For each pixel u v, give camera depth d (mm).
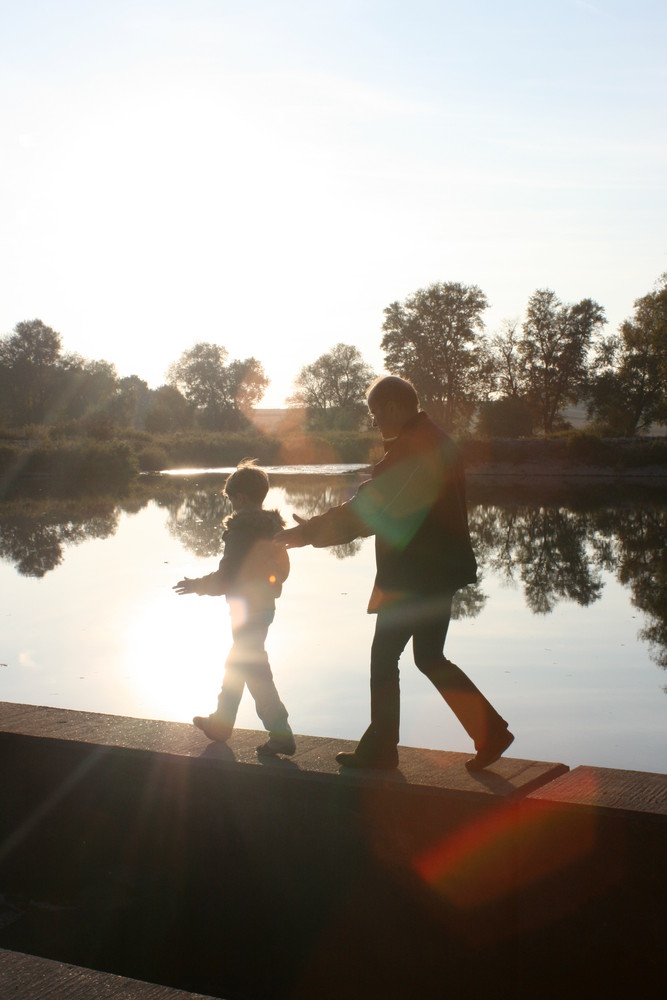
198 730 5012
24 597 13281
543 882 3750
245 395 119625
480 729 4246
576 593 13828
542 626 11344
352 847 4195
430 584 4230
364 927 4184
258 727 7160
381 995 4125
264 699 4641
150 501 32656
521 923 3809
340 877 4238
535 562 17203
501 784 4023
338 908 4250
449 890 3975
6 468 48062
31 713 5320
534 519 25297
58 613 12055
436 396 81438
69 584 14422
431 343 80625
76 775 4797
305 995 4223
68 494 36875
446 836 3961
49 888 4844
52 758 4848
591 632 10953
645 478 49500
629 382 81125
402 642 4281
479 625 11453
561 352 82062
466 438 54750
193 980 4305
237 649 4742
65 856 4828
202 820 4523
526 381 83312
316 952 4289
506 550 18906
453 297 80438
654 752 6582
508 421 57125
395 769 4309
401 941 4105
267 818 4367
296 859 4324
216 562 16797
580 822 3658
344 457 79438
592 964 3662
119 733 4926
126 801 4691
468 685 4266
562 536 21188
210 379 118062
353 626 11164
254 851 4418
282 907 4371
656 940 3533
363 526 4281
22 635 10703
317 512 24641
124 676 8781
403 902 4098
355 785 4152
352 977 4199
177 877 4586
